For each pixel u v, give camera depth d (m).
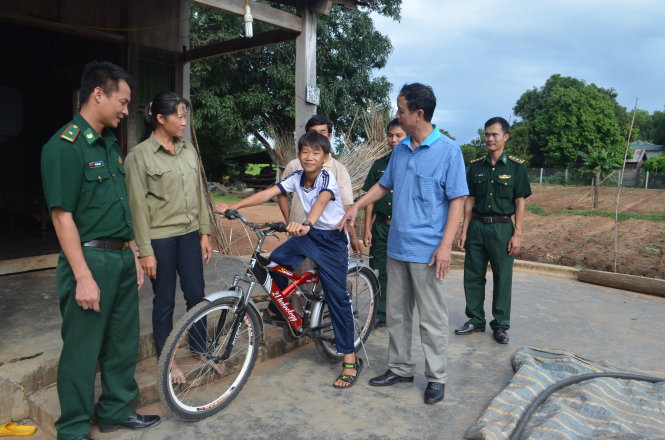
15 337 2.98
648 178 28.80
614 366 3.40
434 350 2.94
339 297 3.08
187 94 6.88
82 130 2.15
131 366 2.46
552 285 5.88
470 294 4.12
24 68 7.39
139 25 6.18
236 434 2.52
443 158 2.82
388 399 2.95
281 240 8.07
